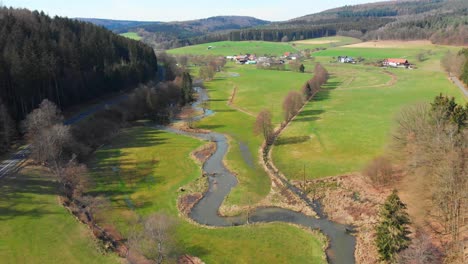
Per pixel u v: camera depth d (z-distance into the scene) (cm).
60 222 6688
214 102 17425
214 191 8506
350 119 13100
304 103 15988
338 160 9631
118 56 19350
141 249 6028
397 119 9650
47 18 18238
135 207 7706
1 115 9856
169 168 9719
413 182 7488
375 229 6072
